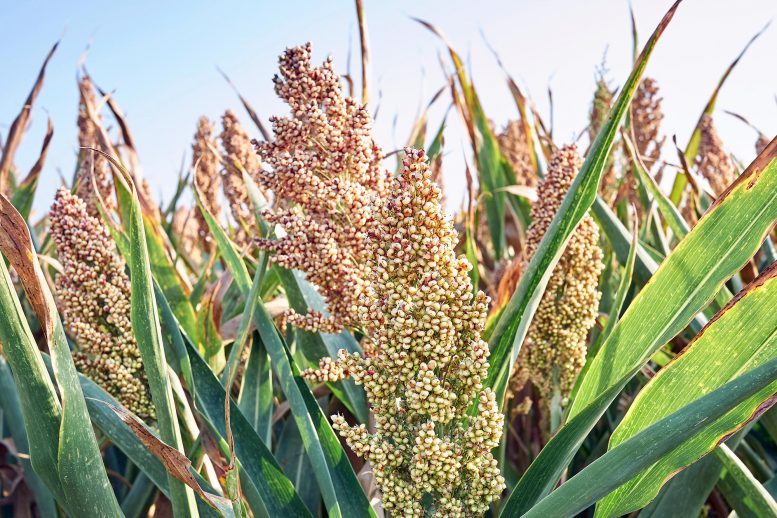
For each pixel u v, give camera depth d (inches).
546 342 34.2
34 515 41.8
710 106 54.7
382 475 24.7
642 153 53.4
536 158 53.6
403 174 23.8
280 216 29.5
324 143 29.8
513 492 26.0
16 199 45.7
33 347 23.0
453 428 24.9
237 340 27.4
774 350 23.8
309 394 29.8
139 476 37.4
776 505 26.9
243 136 48.8
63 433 22.8
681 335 39.8
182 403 29.4
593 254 34.1
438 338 23.9
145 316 25.1
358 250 29.2
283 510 28.0
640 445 21.3
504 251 54.4
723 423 22.8
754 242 25.0
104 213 36.6
